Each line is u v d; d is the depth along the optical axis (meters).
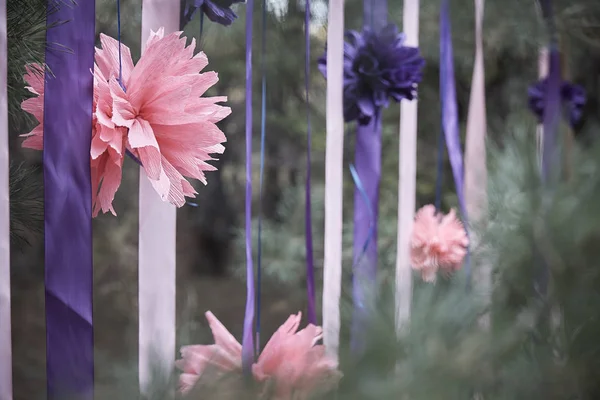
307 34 0.70
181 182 0.43
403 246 0.87
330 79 0.84
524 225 0.33
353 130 1.41
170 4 0.59
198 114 0.42
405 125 1.06
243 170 2.81
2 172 0.50
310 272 0.62
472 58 1.92
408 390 0.23
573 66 1.51
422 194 2.04
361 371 0.24
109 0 0.98
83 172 0.49
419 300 0.27
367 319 0.26
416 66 0.87
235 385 0.23
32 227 0.63
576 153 0.36
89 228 0.49
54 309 0.49
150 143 0.41
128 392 0.22
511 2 1.59
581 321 0.30
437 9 1.81
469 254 0.40
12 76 0.56
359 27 1.79
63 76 0.50
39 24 0.52
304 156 2.34
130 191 2.09
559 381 0.26
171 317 0.58
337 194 0.83
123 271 2.05
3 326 0.48
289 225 2.03
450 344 0.25
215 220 2.99
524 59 1.90
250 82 0.62
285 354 0.27
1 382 0.46
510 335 0.27
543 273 0.33
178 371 0.24
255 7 1.59
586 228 0.32
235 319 2.31
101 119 0.42
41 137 0.50
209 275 2.94
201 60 0.43
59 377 0.47
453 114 1.08
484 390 0.25
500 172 0.39
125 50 0.45
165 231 0.59
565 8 1.16
